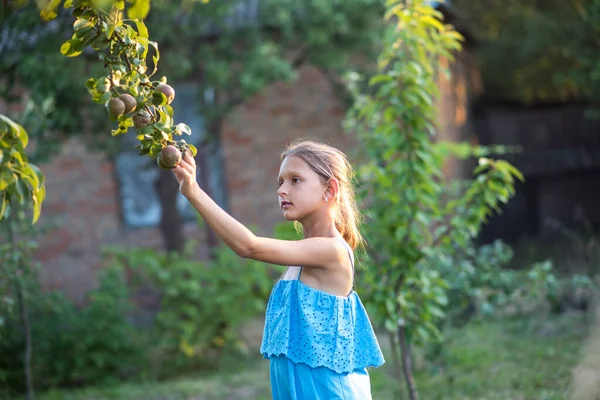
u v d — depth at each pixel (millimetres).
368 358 2506
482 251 5863
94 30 2176
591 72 9922
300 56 9266
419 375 6570
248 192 11266
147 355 7922
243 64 8375
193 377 7539
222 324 7910
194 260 11047
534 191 16766
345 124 5508
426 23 4371
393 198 4371
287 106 11336
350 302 2465
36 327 7254
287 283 2488
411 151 4344
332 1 8336
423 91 4230
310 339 2371
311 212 2465
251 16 8445
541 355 6750
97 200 11180
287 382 2371
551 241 15141
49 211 11039
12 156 2648
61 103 7309
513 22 17359
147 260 7746
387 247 4496
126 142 8828
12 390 7102
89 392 6984
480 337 7812
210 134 9203
